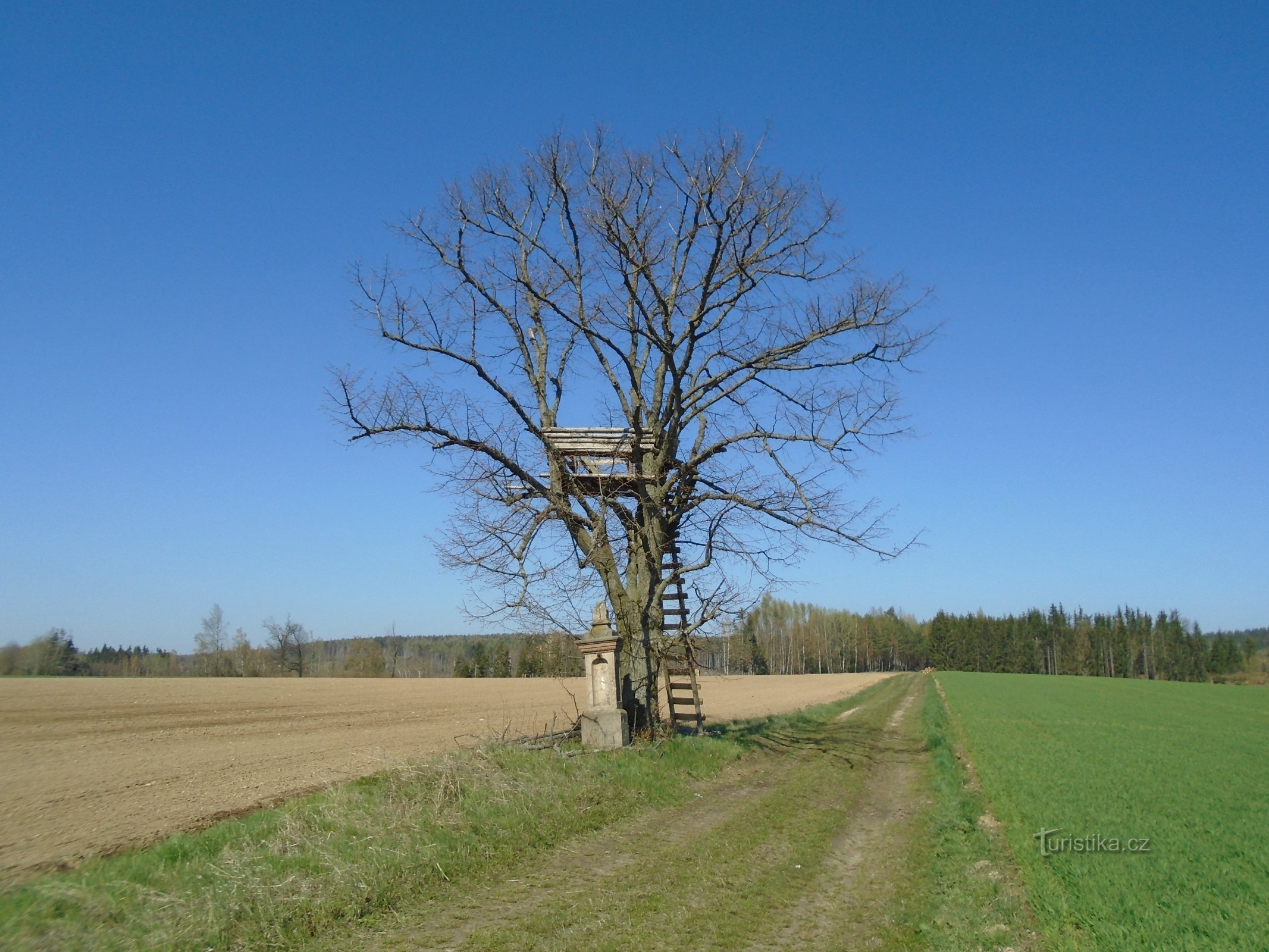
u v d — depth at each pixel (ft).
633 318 64.75
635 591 66.80
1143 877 34.86
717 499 66.44
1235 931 28.14
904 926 28.17
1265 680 442.91
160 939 23.58
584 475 67.26
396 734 87.71
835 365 66.33
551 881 32.19
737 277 67.62
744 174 62.23
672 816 45.16
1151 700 193.36
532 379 70.85
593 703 62.28
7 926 23.29
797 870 34.99
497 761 46.52
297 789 52.16
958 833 43.60
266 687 195.42
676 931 26.96
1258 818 49.03
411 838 34.37
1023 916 29.78
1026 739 95.25
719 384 69.87
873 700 177.06
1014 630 487.61
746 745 73.92
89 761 65.98
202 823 41.91
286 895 27.55
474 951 24.76
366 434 58.54
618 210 60.59
